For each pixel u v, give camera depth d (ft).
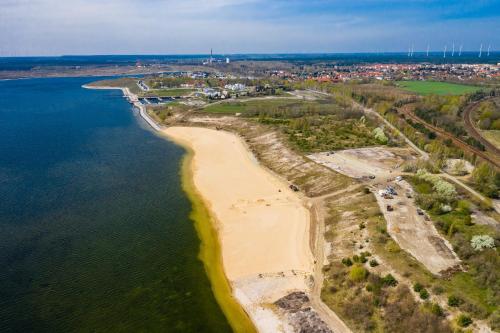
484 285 200.95
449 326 177.17
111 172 420.36
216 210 325.01
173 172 420.77
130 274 236.63
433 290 198.18
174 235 283.38
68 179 397.80
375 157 431.02
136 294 218.59
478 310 182.29
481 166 357.61
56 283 226.17
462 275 211.00
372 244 245.04
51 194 356.79
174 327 195.11
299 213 315.58
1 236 277.23
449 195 309.22
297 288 221.25
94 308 206.90
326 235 274.98
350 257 238.68
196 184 383.45
